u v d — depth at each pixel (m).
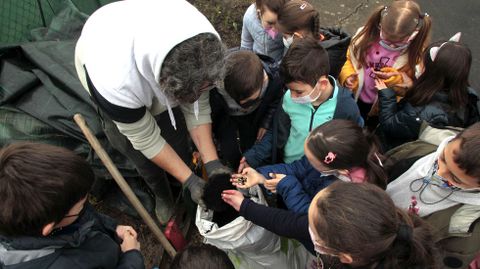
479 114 2.21
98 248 1.53
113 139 2.08
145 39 1.44
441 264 1.46
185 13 1.46
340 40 2.29
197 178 1.92
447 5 4.05
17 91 2.52
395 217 1.26
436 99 2.10
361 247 1.22
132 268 1.67
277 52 2.84
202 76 1.40
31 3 2.92
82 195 1.38
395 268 1.28
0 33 2.77
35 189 1.25
